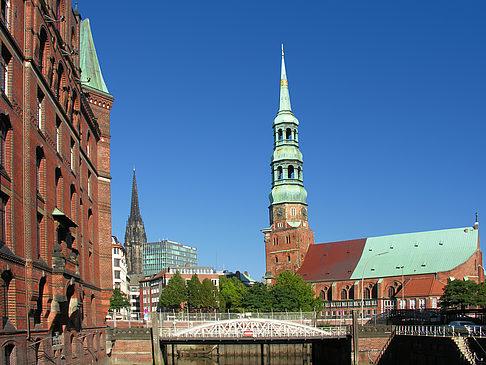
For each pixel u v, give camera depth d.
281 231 181.62
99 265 67.12
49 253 40.12
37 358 36.84
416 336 65.19
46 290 38.59
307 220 183.75
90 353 55.28
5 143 33.28
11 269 32.16
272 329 81.06
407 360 68.69
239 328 81.38
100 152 71.69
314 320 103.31
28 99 36.16
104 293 67.81
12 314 32.50
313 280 175.00
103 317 66.88
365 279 165.75
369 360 78.88
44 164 40.09
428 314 91.44
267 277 180.25
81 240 54.25
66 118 47.56
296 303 142.50
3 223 32.56
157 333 78.19
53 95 42.69
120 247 173.00
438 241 161.88
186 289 159.12
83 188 56.19
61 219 42.72
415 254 162.62
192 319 98.31
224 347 107.81
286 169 181.88
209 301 153.38
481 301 125.12
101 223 69.75
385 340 79.56
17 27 35.38
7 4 34.41
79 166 53.75
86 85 71.62
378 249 171.25
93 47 75.81
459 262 153.62
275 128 182.12
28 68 36.34
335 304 168.00
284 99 181.62
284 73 180.75
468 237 157.88
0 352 29.91
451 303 127.19
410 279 157.25
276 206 183.12
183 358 107.44
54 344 41.97
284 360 105.62
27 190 35.47
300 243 179.38
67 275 41.19
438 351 57.59
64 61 47.56
